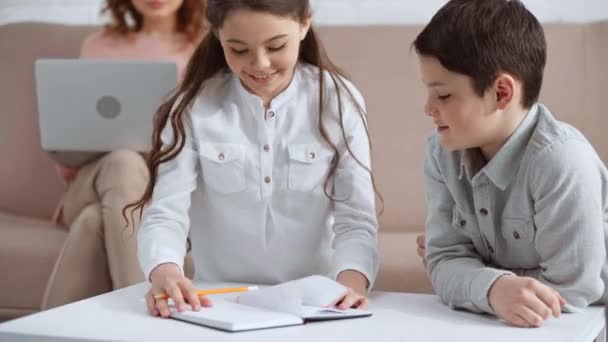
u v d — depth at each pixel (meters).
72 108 2.66
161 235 1.72
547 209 1.51
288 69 1.71
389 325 1.43
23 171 3.08
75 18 3.53
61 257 2.46
